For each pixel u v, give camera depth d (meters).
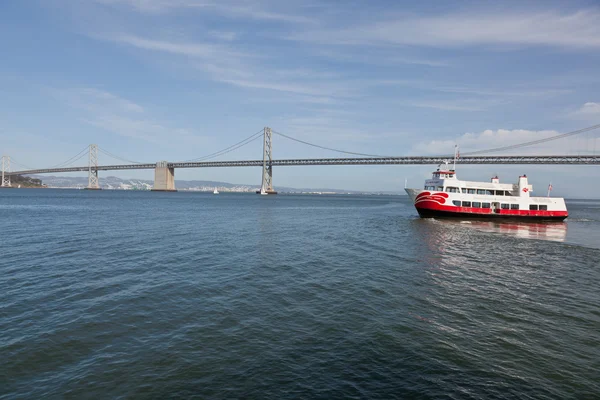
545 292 16.94
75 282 16.77
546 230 47.00
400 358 10.09
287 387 8.59
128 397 8.16
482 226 49.38
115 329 11.59
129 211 63.53
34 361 9.54
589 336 11.92
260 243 29.36
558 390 8.77
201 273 18.88
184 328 11.77
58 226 38.28
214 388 8.50
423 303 14.83
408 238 34.69
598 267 23.33
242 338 11.11
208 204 99.19
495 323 12.85
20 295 14.76
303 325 12.23
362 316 13.19
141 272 18.86
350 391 8.48
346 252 26.14
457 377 9.20
